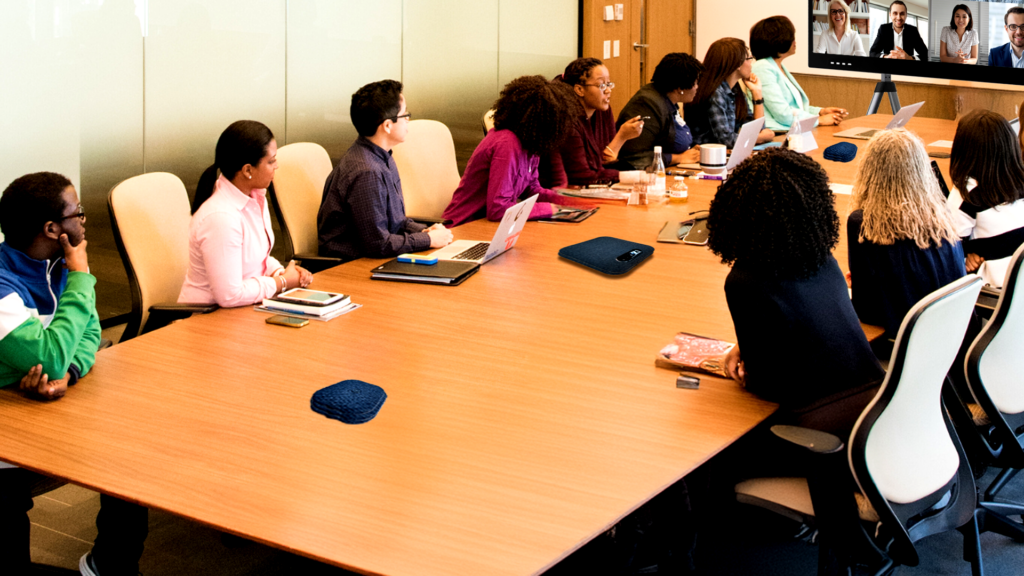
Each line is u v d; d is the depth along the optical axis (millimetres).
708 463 2207
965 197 3127
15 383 2217
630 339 2535
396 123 3422
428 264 3145
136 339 2551
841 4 7168
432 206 4441
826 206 2059
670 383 2244
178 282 3074
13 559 2154
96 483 1780
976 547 2434
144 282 2936
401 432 1982
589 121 4699
